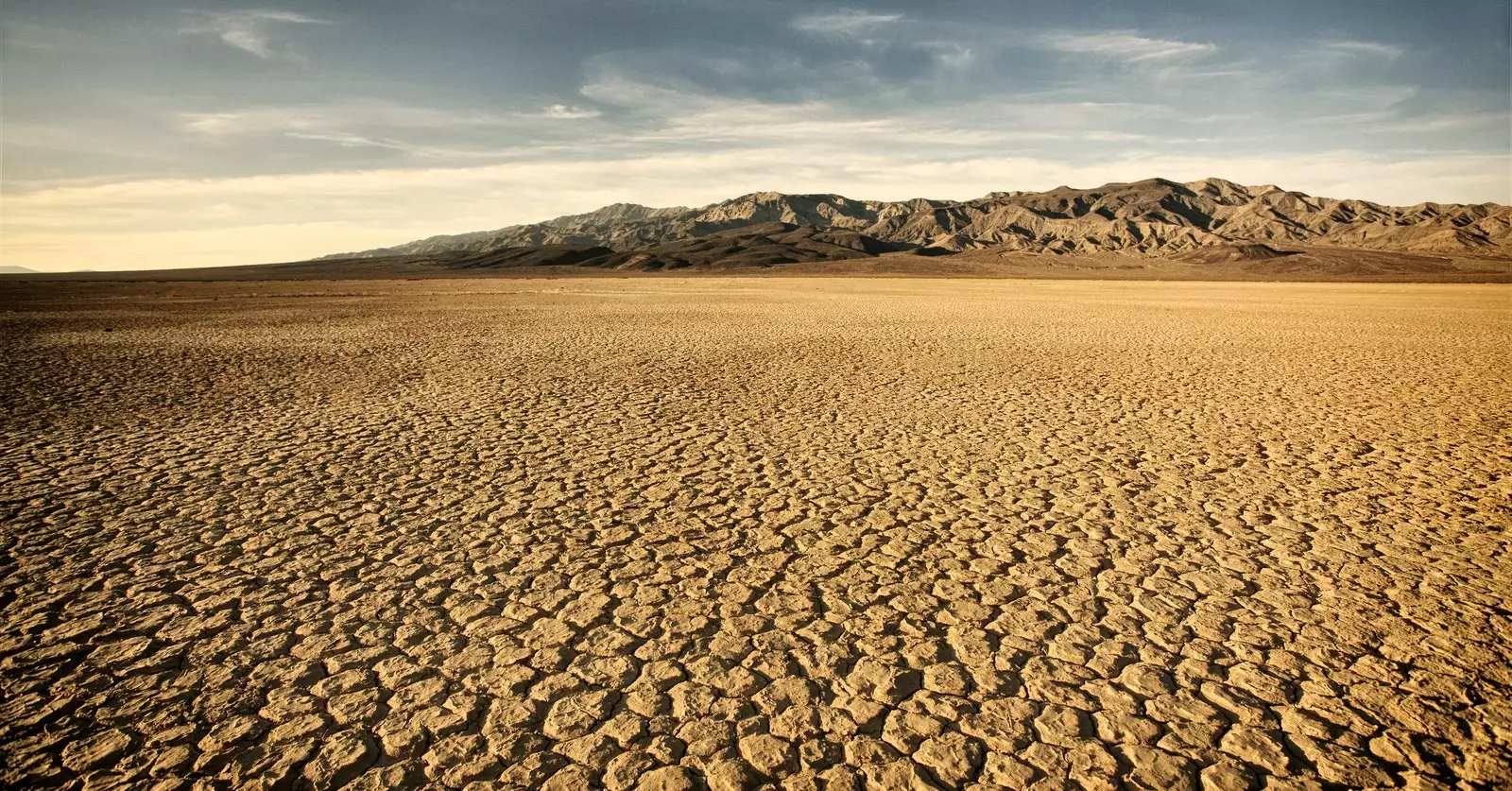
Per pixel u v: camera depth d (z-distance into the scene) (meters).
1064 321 26.61
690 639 4.34
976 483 7.36
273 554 5.53
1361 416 10.47
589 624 4.51
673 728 3.53
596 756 3.33
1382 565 5.37
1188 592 4.95
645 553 5.59
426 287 67.62
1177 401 11.65
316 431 9.48
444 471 7.72
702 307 35.75
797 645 4.26
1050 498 6.89
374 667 4.03
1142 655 4.18
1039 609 4.72
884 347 18.81
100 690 3.81
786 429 9.67
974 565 5.38
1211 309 33.56
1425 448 8.66
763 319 27.81
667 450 8.59
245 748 3.38
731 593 4.93
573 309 34.59
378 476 7.50
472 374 14.30
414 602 4.78
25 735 3.46
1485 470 7.75
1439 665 4.05
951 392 12.39
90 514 6.33
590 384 13.21
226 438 9.05
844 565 5.38
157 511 6.42
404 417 10.37
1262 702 3.74
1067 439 9.14
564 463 8.02
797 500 6.83
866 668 4.04
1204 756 3.35
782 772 3.23
